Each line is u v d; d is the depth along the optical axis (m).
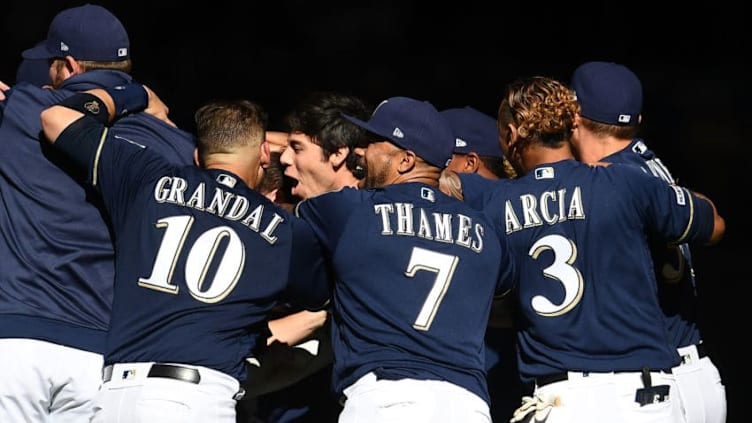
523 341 17.70
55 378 17.62
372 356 16.22
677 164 53.62
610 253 17.12
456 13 62.28
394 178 17.38
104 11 19.59
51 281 17.80
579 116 19.00
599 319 17.08
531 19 63.00
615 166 17.66
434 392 16.00
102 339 17.97
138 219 16.88
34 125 17.97
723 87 59.75
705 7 62.88
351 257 16.56
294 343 18.67
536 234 17.39
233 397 16.67
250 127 17.72
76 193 17.97
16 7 55.16
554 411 17.09
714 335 36.81
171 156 18.80
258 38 59.09
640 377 17.05
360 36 60.56
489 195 17.98
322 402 19.58
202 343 16.44
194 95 56.47
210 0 58.47
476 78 60.91
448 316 16.45
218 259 16.70
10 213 17.92
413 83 59.91
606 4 63.12
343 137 18.66
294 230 16.95
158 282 16.56
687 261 18.64
